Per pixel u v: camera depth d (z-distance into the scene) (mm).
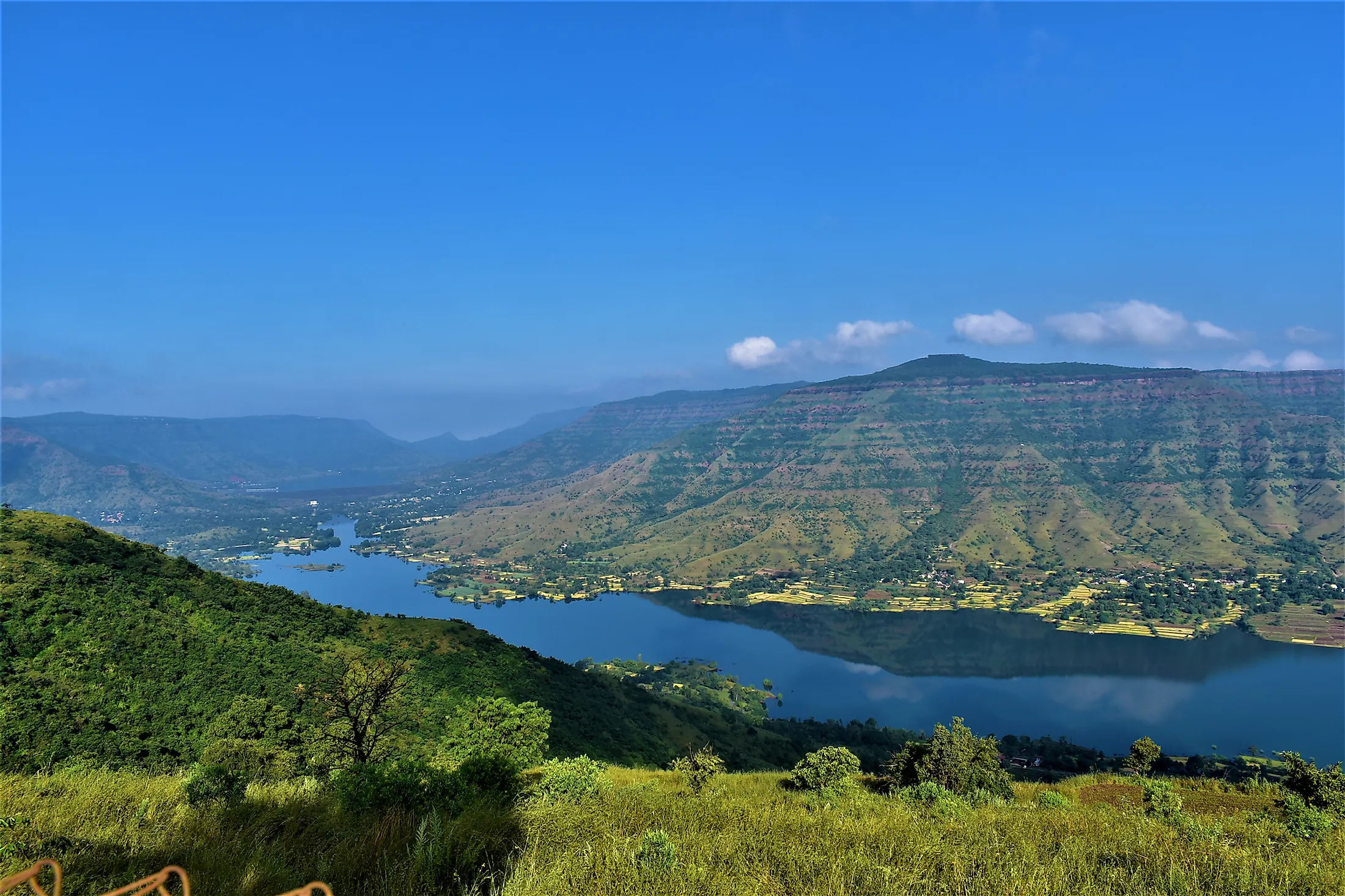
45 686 41531
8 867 7664
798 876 7906
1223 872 8625
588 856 8070
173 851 8398
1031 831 11547
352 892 7266
